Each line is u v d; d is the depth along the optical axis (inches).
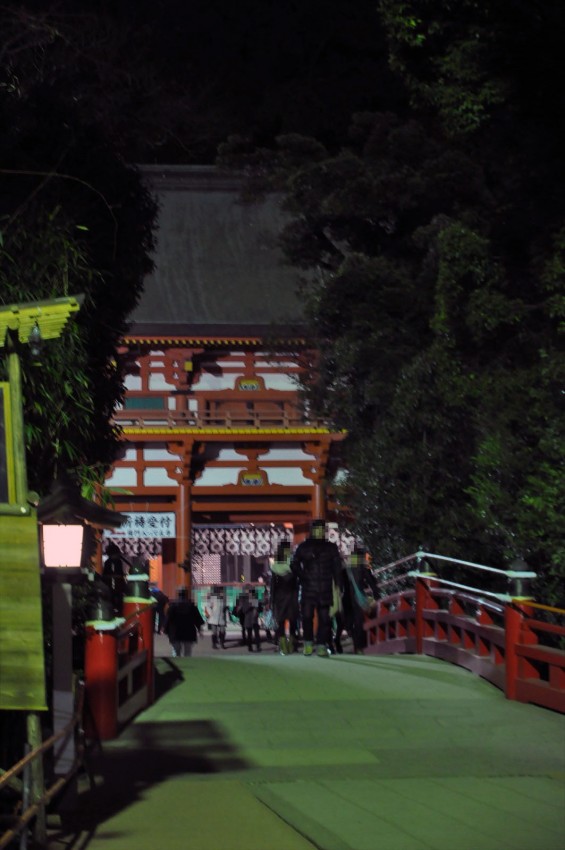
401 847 283.3
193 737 419.2
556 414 594.2
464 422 818.2
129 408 1620.3
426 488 828.6
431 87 600.4
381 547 866.8
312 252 1139.3
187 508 1619.1
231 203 1849.2
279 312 1667.1
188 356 1621.6
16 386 241.9
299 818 306.7
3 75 472.1
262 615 1437.0
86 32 1214.3
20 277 395.5
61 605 311.3
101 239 498.6
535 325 661.3
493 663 545.3
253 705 475.2
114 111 1211.2
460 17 569.3
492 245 667.4
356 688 517.7
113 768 372.8
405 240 1015.6
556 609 483.5
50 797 273.6
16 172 429.7
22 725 307.1
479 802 330.6
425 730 437.1
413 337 917.8
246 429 1610.5
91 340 503.8
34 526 237.1
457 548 778.2
